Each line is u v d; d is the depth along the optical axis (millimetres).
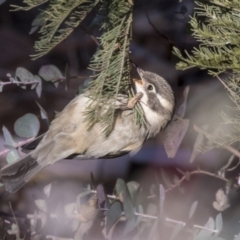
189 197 10859
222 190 10023
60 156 8859
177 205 10500
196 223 10453
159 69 13688
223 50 8016
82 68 14008
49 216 9438
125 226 8938
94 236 9289
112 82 7539
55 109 13711
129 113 8758
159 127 9297
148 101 9156
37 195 9625
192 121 11133
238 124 8273
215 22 7414
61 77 9883
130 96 8414
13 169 8773
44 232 9406
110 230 9242
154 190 10445
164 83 9281
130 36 7629
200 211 10500
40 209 9484
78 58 14055
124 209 8891
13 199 10312
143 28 14016
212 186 11172
